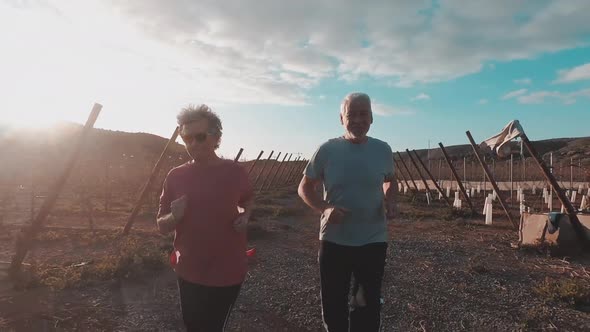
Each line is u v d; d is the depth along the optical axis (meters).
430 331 4.43
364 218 3.08
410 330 4.46
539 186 25.50
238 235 2.66
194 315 2.62
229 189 2.61
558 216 7.97
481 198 20.86
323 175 3.22
